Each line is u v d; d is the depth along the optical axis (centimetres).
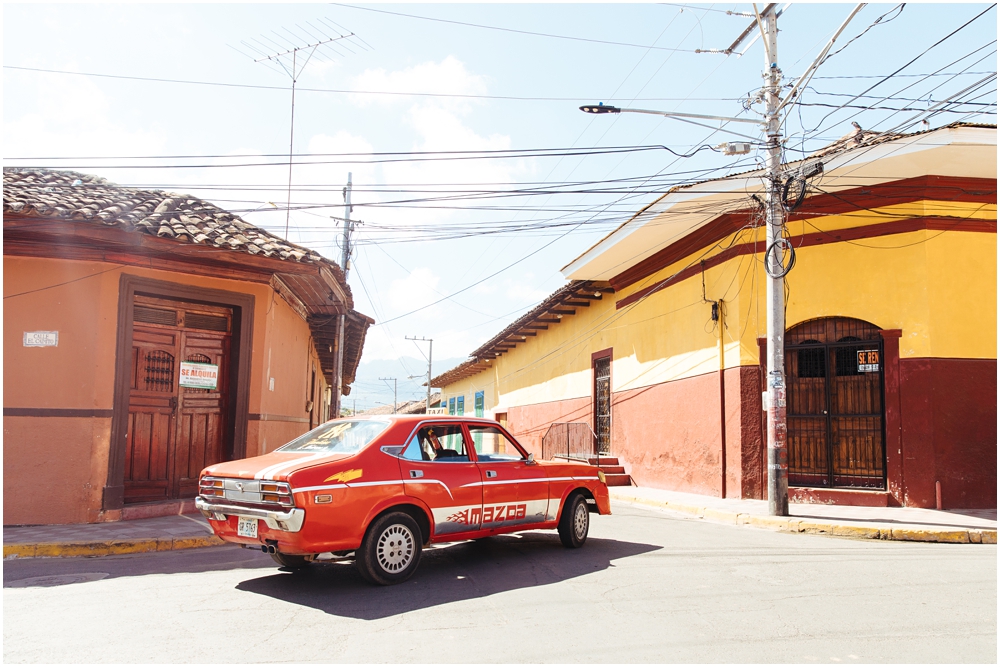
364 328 1958
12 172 1135
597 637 506
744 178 1280
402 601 607
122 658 460
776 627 534
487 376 3681
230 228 1162
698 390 1552
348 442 704
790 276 1372
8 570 736
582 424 2225
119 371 1017
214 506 659
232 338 1180
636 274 1884
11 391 956
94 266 1006
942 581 693
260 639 500
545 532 1005
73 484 966
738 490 1392
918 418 1240
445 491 718
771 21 1212
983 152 1147
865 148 1167
